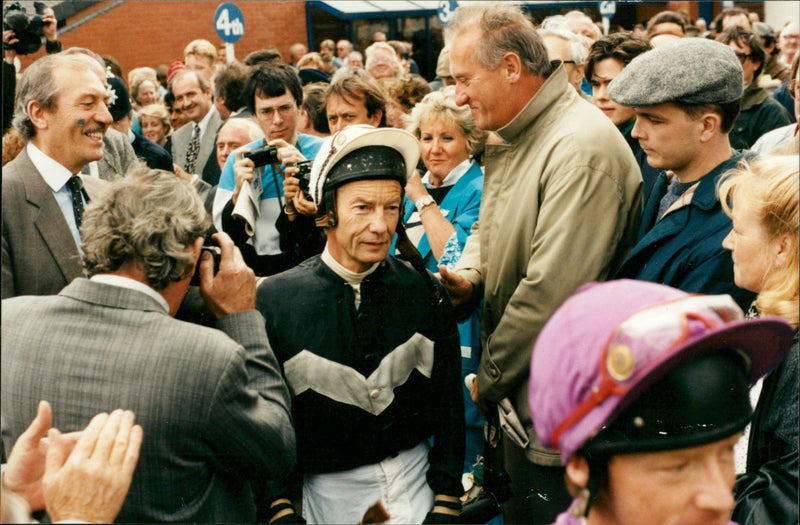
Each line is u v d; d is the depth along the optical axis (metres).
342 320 1.97
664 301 0.92
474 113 2.39
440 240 2.99
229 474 1.74
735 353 0.98
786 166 1.64
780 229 1.60
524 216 2.30
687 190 2.23
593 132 2.24
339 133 1.96
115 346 1.61
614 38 3.40
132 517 1.59
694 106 2.16
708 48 2.16
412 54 9.48
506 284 2.37
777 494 1.41
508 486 2.28
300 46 9.11
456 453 2.10
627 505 0.97
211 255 1.87
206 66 6.86
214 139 5.20
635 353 0.87
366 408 1.96
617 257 2.35
